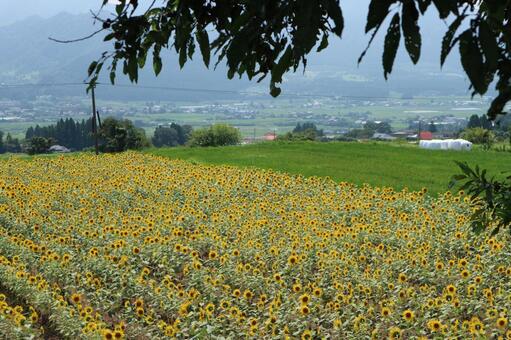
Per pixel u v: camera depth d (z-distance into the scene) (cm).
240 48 291
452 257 1520
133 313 1155
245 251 1519
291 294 1236
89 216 2022
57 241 1603
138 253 1473
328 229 1809
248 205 2144
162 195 2359
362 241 1664
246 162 3809
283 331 1025
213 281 1270
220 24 360
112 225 1747
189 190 2388
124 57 385
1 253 1568
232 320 1089
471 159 3912
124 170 3097
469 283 1262
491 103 331
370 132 14275
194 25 378
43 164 3394
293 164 3681
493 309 1074
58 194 2370
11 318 1078
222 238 1673
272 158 4056
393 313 1095
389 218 1886
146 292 1250
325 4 250
